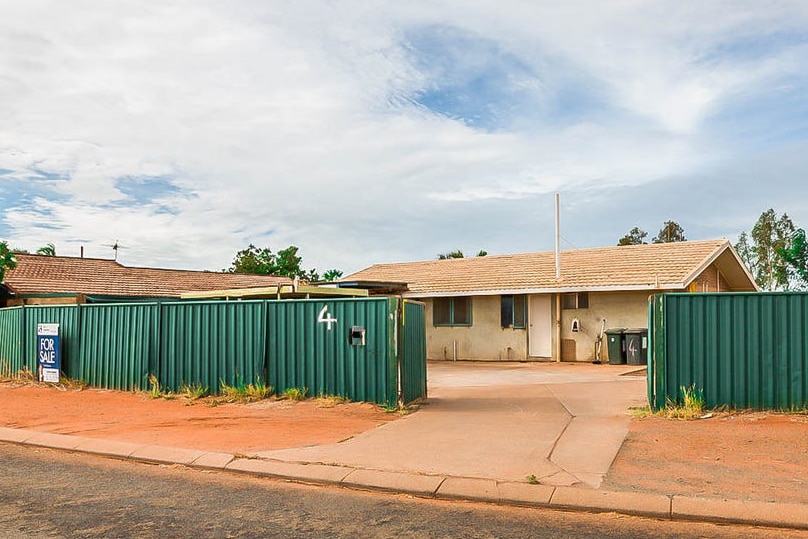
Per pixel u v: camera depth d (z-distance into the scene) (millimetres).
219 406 13688
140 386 16156
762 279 40344
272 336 14258
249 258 50344
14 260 26203
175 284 29797
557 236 24734
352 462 8516
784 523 6188
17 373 18828
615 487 7203
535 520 6492
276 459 8789
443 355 26797
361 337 13172
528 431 10328
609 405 12828
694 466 8062
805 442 9242
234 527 6324
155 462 9203
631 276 22938
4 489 7812
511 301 25547
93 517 6668
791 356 11062
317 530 6215
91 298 22906
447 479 7637
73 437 10703
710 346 11375
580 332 23984
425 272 30188
